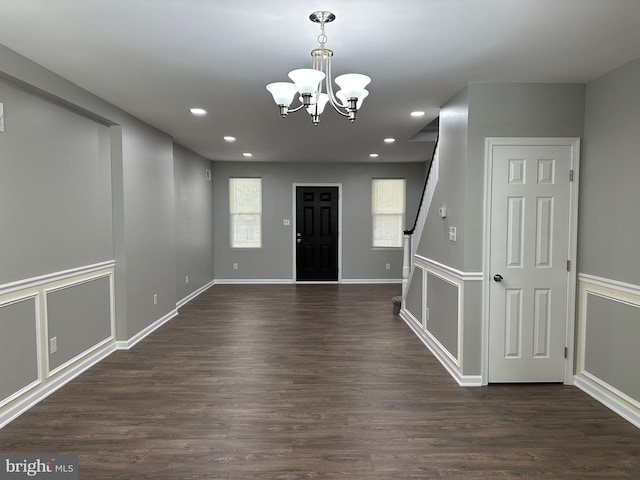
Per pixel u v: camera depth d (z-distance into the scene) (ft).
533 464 7.46
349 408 9.57
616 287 9.39
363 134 17.04
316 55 7.61
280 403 9.80
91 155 12.23
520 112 10.52
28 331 9.55
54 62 9.11
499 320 10.88
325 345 14.23
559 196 10.69
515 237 10.73
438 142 13.12
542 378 11.00
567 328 10.91
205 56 8.74
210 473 7.14
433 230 13.70
